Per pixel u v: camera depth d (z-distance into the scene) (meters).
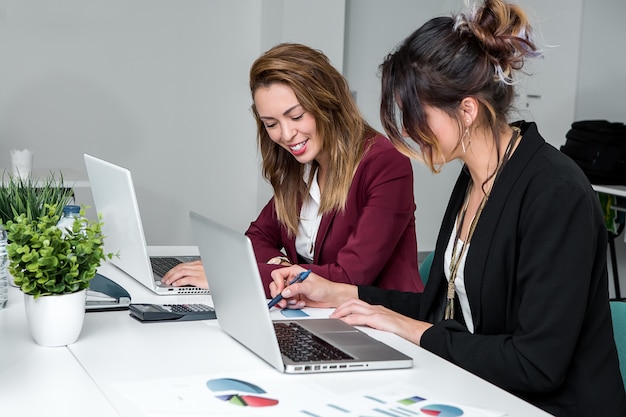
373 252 2.10
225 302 1.57
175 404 1.25
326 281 1.93
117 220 2.06
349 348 1.53
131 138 4.81
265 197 5.07
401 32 5.28
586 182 1.51
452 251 1.77
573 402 1.52
